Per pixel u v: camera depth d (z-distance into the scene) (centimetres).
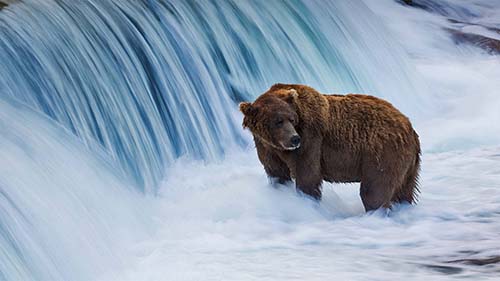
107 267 1703
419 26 4356
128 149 2311
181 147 2497
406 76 3584
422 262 1775
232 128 2695
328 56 3294
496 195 2280
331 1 3500
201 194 2119
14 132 1906
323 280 1647
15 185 1702
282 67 3075
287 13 3222
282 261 1758
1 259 1516
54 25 2375
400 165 1978
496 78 3784
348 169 1992
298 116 1922
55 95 2230
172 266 1706
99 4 2572
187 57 2722
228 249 1819
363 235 1934
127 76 2456
